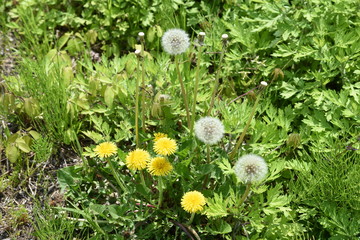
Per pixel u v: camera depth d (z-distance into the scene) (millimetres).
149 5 1554
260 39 1470
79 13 1615
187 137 1210
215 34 1495
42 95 1340
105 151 1111
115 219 1182
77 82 1362
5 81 1428
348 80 1347
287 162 1246
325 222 1183
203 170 1171
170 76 1300
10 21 1614
